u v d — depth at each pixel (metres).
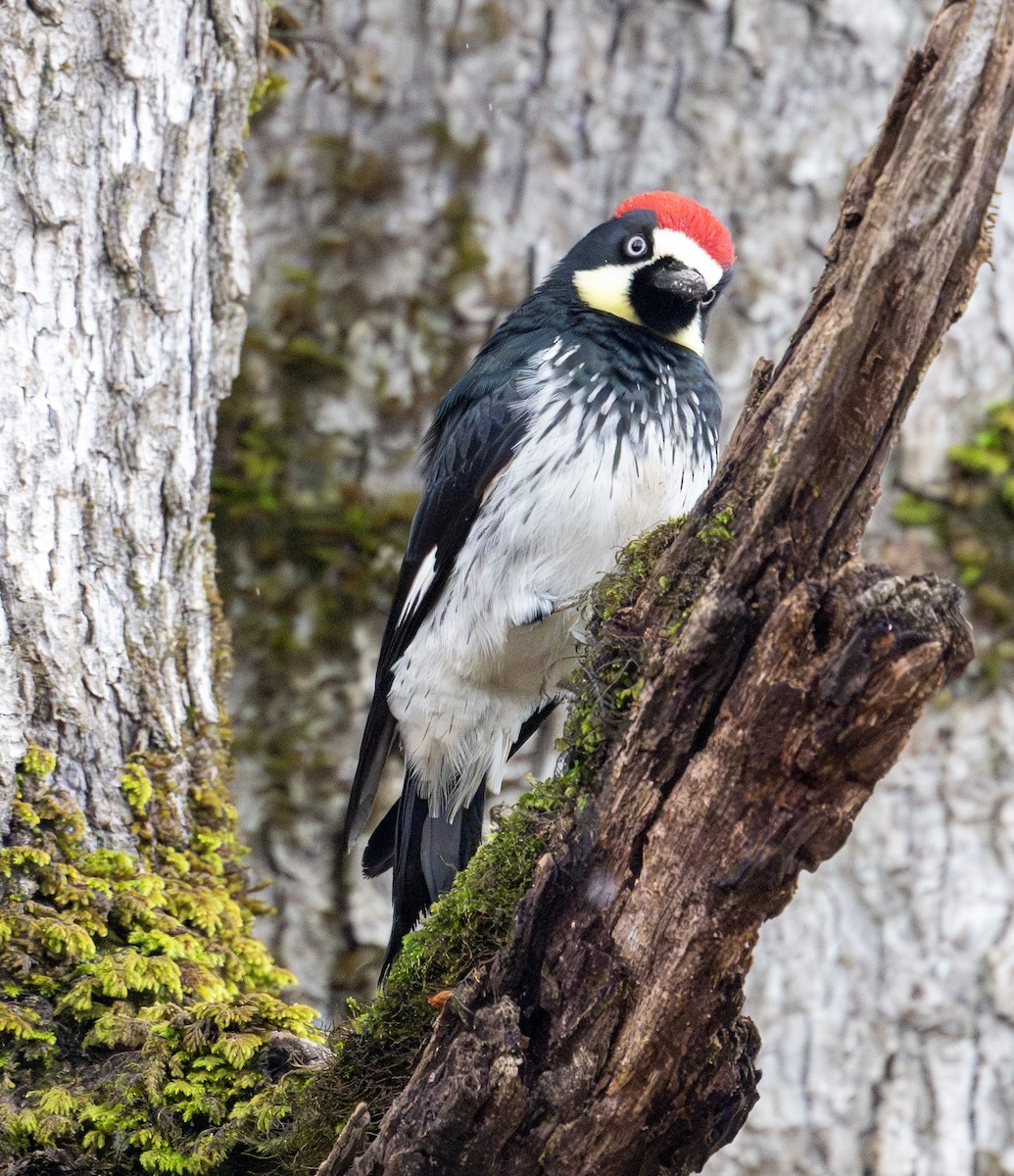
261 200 10.16
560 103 10.12
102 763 7.11
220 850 7.48
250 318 10.16
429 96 10.14
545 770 10.34
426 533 8.45
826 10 10.18
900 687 4.46
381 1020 5.71
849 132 10.23
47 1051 6.18
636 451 7.87
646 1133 5.03
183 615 7.51
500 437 8.02
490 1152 4.96
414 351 10.17
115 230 7.10
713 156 10.16
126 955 6.57
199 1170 5.87
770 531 4.70
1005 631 10.08
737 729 4.68
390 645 8.62
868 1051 9.95
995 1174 9.82
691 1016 4.91
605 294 8.43
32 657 6.92
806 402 4.66
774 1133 9.84
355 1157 5.24
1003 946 9.97
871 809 10.07
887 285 4.55
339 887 10.12
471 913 5.52
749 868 4.78
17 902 6.58
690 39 10.15
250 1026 6.43
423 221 10.16
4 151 6.84
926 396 10.16
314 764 10.17
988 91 4.43
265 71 7.99
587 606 6.91
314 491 10.18
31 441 6.91
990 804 10.05
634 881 4.92
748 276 10.20
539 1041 4.97
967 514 10.15
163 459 7.34
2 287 6.84
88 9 6.95
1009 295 10.18
